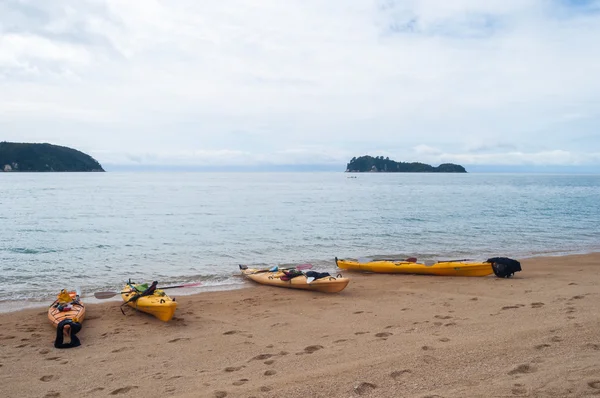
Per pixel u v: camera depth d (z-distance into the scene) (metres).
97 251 20.94
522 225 30.61
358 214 37.94
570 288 12.34
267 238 24.98
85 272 16.67
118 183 115.31
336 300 12.34
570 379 5.30
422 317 9.86
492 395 5.03
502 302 11.03
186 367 7.20
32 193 67.06
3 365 7.56
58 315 10.28
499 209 42.81
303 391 5.62
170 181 140.62
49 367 7.44
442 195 69.56
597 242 23.80
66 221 32.53
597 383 5.14
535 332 7.65
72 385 6.61
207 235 26.08
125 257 19.59
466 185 117.19
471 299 11.67
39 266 17.62
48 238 24.69
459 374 5.83
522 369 5.81
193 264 18.30
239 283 15.05
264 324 9.96
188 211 40.69
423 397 5.12
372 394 5.37
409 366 6.31
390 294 12.90
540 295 11.62
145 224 31.00
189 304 12.14
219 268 17.55
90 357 7.96
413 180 170.25
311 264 17.19
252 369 6.84
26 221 32.38
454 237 25.47
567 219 34.12
